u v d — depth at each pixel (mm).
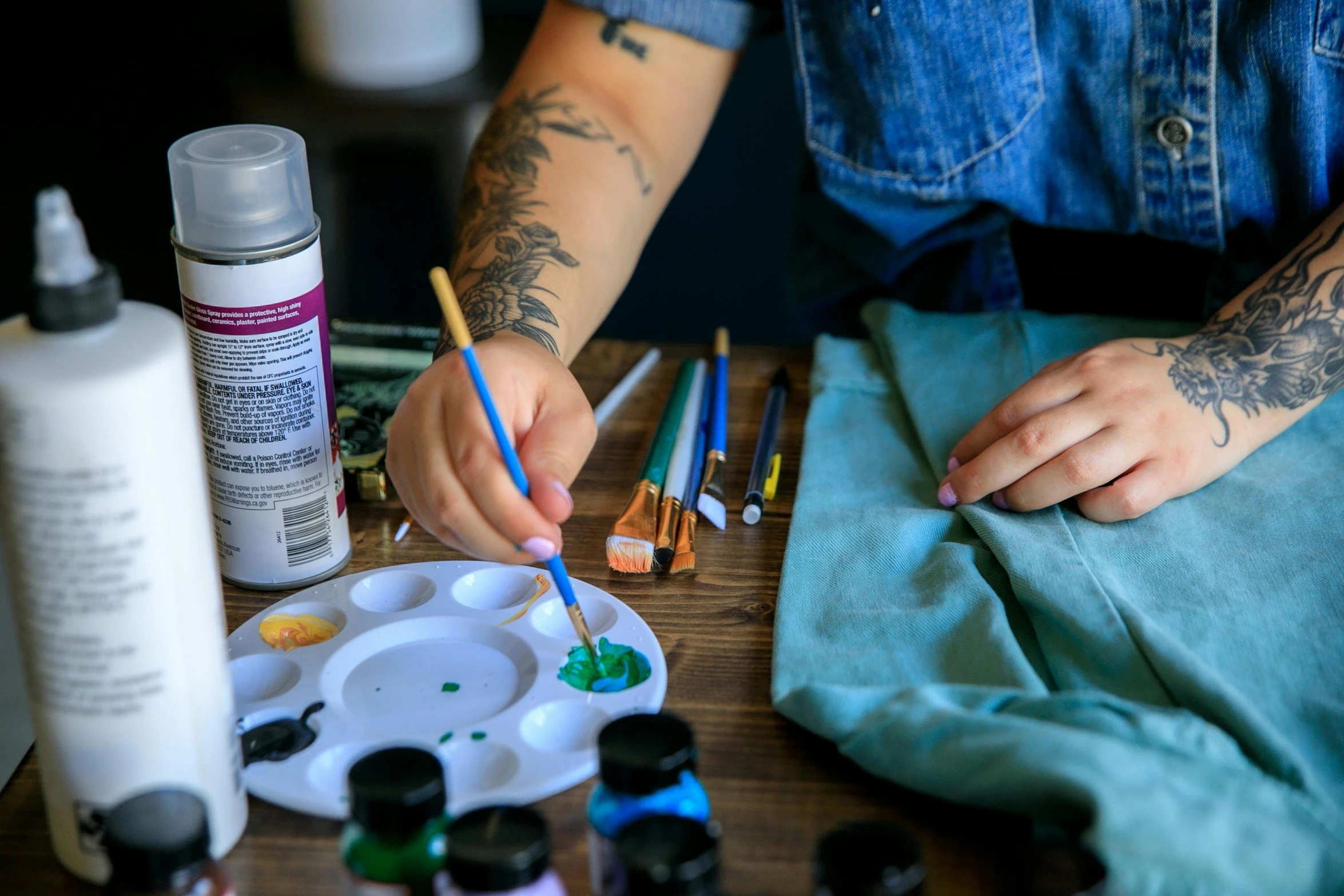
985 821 520
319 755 548
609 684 596
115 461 415
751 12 958
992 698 544
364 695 594
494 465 564
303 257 600
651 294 2104
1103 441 690
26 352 415
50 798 479
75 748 457
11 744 589
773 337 2090
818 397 843
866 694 556
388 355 870
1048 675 602
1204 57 811
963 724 515
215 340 598
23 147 1835
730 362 931
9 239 1811
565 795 532
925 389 816
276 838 515
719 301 2096
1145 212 893
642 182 911
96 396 405
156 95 1807
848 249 1050
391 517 735
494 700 592
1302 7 768
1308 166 825
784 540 722
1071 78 860
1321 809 487
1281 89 800
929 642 611
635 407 864
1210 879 456
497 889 396
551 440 602
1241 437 728
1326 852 471
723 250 2059
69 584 429
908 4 843
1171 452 698
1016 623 633
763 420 842
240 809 509
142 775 462
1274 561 652
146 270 1779
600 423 838
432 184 1629
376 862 431
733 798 533
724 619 651
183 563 448
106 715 449
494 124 905
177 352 433
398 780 425
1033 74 859
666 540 692
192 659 461
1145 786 476
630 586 676
